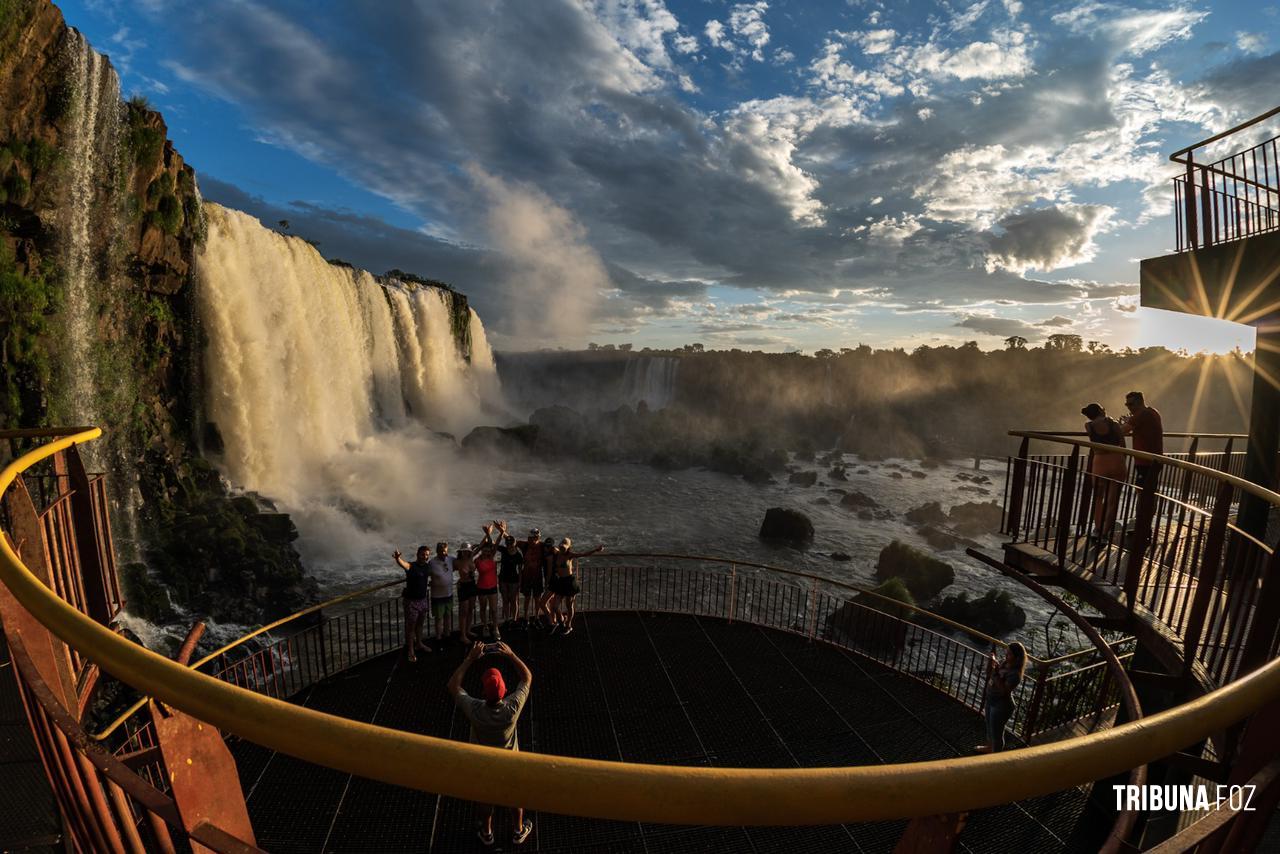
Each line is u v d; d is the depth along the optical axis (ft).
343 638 51.16
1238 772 7.18
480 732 18.43
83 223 90.79
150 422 107.45
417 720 27.04
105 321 97.50
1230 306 28.71
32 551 11.89
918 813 3.78
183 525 96.17
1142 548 20.80
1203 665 17.93
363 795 22.15
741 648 34.86
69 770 6.30
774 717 28.55
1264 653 14.43
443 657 32.53
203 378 120.47
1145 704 26.63
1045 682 31.81
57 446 13.79
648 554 39.01
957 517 172.55
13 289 81.15
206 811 5.19
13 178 79.56
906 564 123.95
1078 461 26.32
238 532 96.32
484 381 274.98
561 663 32.55
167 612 80.53
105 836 6.39
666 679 31.32
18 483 11.71
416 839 20.35
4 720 10.89
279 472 134.62
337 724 4.03
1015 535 26.91
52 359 87.35
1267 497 15.43
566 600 35.63
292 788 22.36
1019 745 28.37
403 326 202.69
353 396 168.55
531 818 21.36
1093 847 22.06
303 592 93.15
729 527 160.76
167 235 105.60
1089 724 30.83
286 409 139.33
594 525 155.94
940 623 99.86
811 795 3.68
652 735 26.89
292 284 139.03
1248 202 28.40
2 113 78.02
